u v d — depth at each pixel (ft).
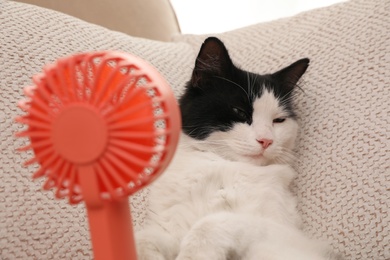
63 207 3.24
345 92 4.15
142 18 6.22
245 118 4.07
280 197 3.88
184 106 4.27
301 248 3.32
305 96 4.49
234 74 4.23
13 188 3.04
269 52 5.07
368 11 4.39
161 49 5.04
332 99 4.22
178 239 3.59
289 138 4.28
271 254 3.10
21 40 3.67
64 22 4.19
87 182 1.74
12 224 2.94
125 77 1.74
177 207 3.76
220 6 8.22
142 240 3.26
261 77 4.35
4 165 3.07
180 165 3.97
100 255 1.90
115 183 1.77
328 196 3.90
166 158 1.74
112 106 1.72
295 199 4.10
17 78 3.47
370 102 3.93
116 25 5.90
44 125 1.76
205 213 3.72
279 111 4.24
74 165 1.75
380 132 3.75
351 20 4.50
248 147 3.95
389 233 3.46
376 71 4.01
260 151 3.98
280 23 5.28
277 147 4.09
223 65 4.22
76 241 3.22
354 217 3.66
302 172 4.22
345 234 3.68
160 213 3.77
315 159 4.14
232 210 3.74
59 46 3.94
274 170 4.06
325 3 7.63
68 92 1.74
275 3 7.98
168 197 3.83
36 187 3.15
